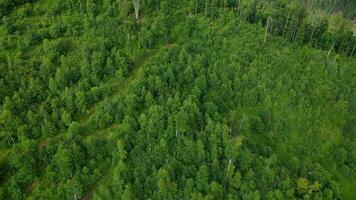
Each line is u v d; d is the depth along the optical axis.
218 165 93.00
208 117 101.06
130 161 94.81
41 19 127.00
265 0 145.00
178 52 118.31
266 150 102.19
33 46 120.06
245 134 104.56
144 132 98.00
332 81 123.19
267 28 130.88
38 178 95.44
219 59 118.69
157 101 104.94
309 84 120.12
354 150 108.50
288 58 125.62
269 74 118.25
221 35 127.56
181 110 99.88
